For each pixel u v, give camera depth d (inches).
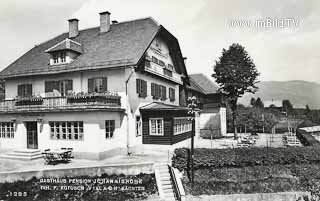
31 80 862.5
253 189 529.0
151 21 945.5
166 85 1071.6
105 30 959.6
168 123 798.5
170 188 540.1
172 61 1132.5
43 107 732.0
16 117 800.9
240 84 1091.9
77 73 793.6
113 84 754.8
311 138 781.9
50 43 1037.2
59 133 724.7
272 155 585.3
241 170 576.7
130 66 712.4
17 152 740.0
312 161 584.7
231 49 1160.2
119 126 752.3
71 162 649.6
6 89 911.7
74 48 825.5
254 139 975.6
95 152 666.2
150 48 874.8
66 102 704.4
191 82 1454.2
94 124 669.3
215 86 1499.8
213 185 538.9
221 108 1382.9
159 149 804.0
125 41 847.7
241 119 1482.5
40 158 720.3
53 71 794.8
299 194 516.7
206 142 1016.2
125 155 736.3
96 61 772.6
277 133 1461.6
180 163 580.1
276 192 522.3
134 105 788.6
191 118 541.3
